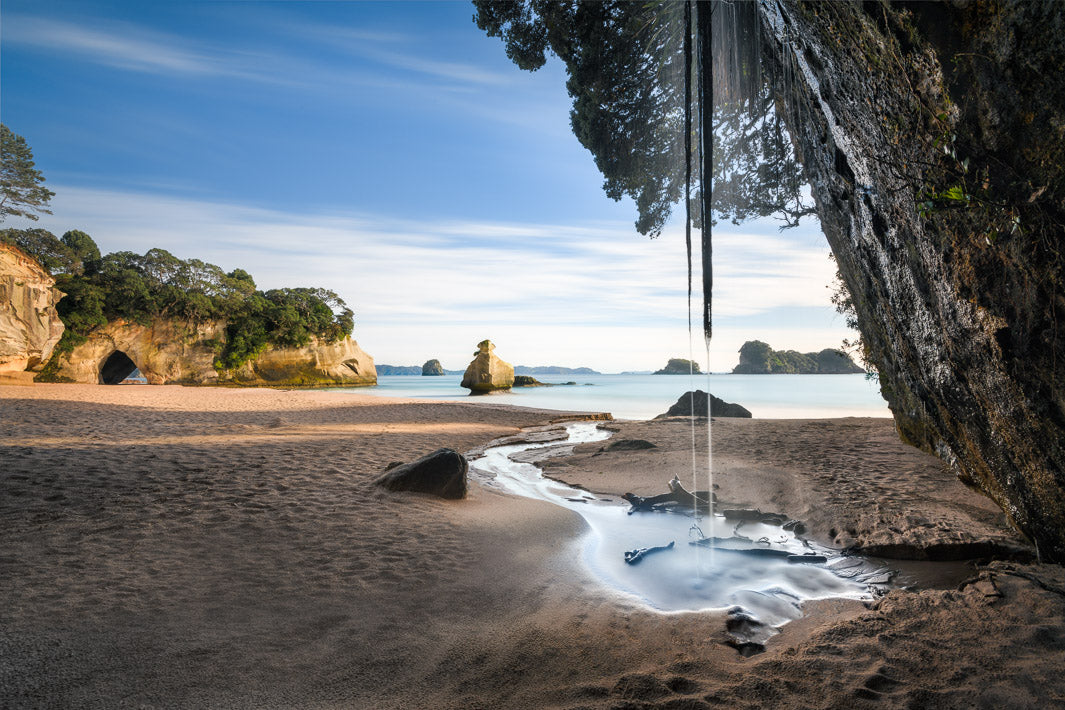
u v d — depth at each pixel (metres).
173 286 65.62
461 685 2.79
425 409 20.52
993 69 2.46
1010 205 2.61
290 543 4.84
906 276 4.52
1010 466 4.10
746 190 11.24
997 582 3.78
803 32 4.17
